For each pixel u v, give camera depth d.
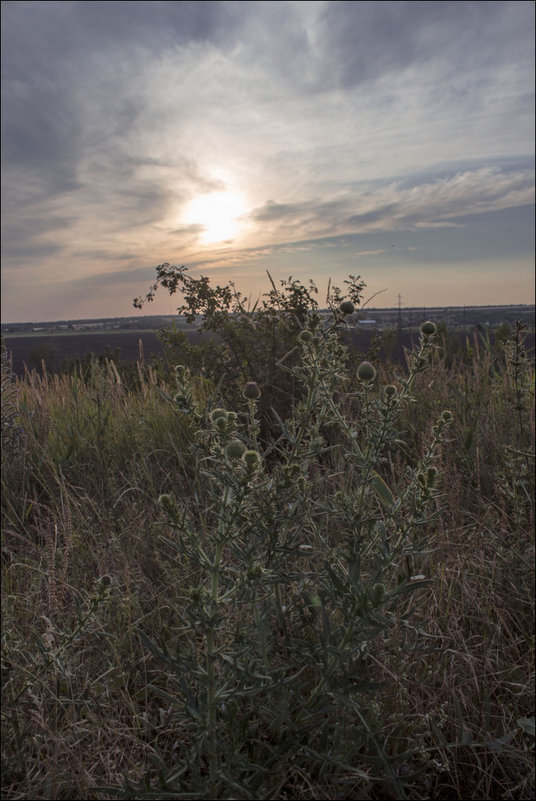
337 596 1.74
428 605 2.35
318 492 2.95
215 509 2.36
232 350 5.30
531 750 1.93
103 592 1.99
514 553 2.68
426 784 1.82
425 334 2.00
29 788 1.63
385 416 1.99
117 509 3.32
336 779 1.61
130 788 1.45
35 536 3.17
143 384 5.82
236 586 1.59
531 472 3.17
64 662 1.92
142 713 1.99
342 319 2.09
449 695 2.07
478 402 4.55
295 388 4.93
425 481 1.82
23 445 4.41
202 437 1.77
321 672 1.66
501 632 2.33
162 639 2.20
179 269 5.36
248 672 1.54
